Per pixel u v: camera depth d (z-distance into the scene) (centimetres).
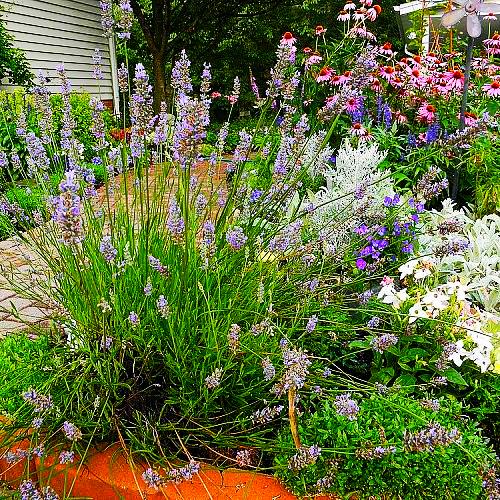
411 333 235
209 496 170
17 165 273
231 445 190
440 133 468
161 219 229
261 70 1861
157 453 195
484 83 560
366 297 249
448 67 563
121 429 202
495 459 183
